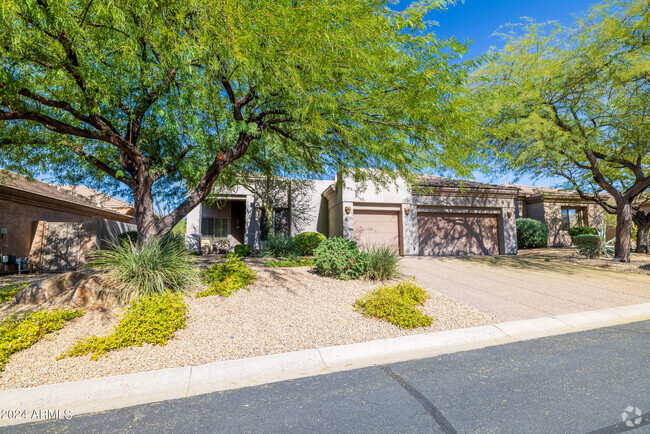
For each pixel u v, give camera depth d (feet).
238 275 23.99
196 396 10.69
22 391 10.50
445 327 16.99
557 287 27.30
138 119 24.20
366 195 48.75
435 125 19.35
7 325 15.20
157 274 20.24
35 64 17.61
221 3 14.61
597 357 13.23
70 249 39.29
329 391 10.69
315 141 26.11
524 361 12.95
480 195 53.83
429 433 8.19
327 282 25.61
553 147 38.58
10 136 23.17
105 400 10.62
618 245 42.63
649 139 36.17
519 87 37.42
